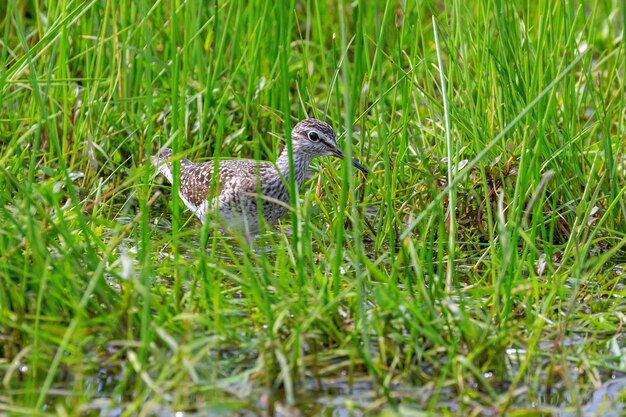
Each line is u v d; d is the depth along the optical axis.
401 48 14.80
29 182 10.65
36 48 13.08
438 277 11.13
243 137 16.42
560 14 14.30
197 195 14.36
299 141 14.37
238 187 13.82
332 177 14.52
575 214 13.69
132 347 9.98
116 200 15.66
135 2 16.56
